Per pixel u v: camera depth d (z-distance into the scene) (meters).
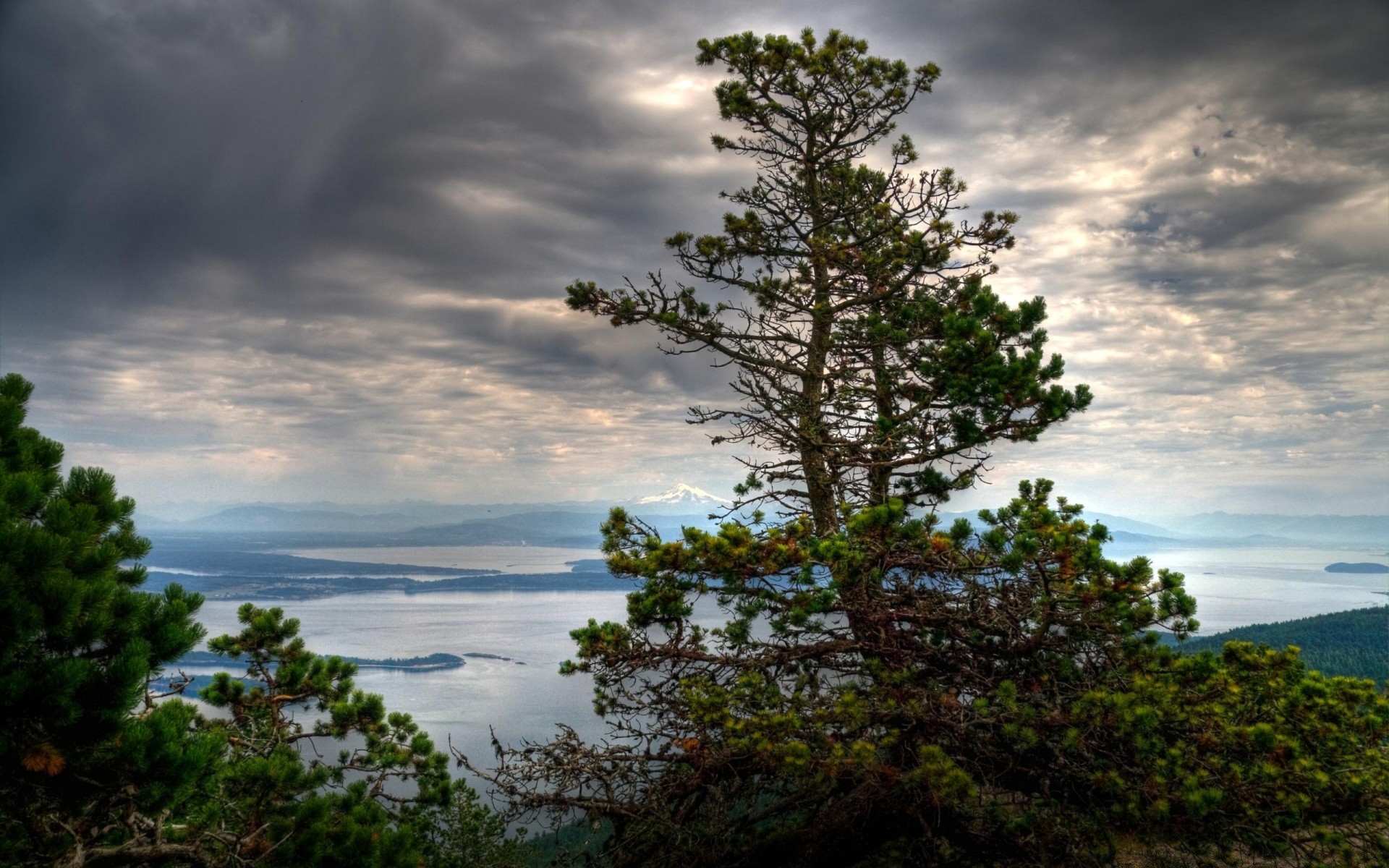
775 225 13.23
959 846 8.20
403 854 6.93
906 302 12.01
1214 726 7.23
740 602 8.81
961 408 9.45
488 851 8.81
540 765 9.03
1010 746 7.64
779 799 9.73
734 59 12.98
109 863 5.72
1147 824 6.91
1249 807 6.60
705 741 8.68
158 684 6.26
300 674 9.03
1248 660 8.05
